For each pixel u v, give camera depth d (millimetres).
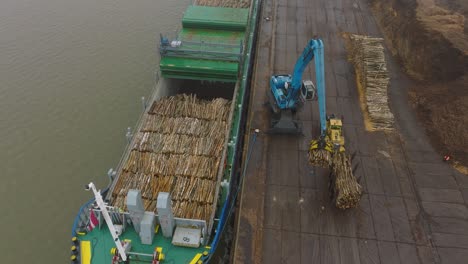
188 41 24297
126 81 26953
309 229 16141
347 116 21562
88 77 27188
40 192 19828
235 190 19172
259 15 32375
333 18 30406
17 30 31875
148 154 18734
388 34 28484
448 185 18031
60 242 17812
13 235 18016
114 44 30594
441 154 19531
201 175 17750
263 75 24141
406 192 17672
